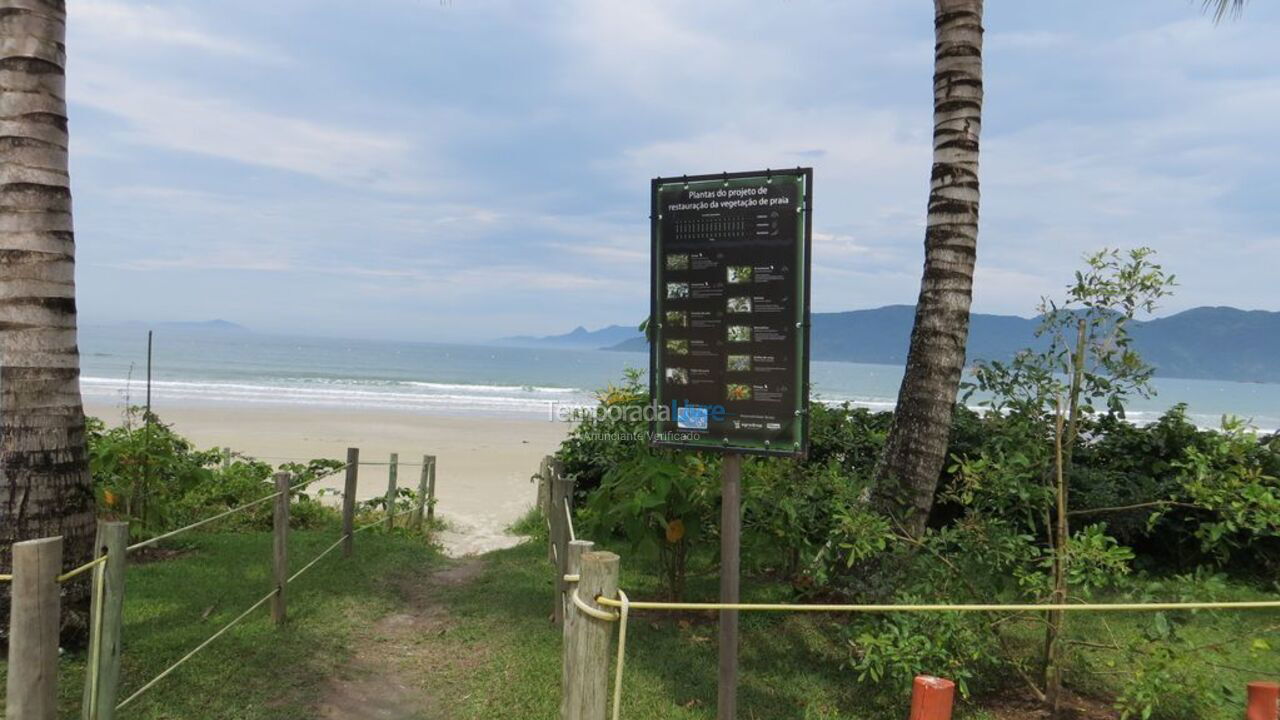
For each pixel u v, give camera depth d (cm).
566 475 930
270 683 459
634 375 938
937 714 378
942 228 573
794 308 366
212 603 605
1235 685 482
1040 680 496
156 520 784
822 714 450
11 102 453
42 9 460
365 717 429
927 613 425
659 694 470
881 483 573
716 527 618
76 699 416
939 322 569
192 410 3206
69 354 473
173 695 430
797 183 365
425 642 557
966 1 571
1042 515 477
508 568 802
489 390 5619
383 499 1014
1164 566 792
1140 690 393
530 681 480
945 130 576
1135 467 824
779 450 369
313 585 670
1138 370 433
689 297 387
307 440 2355
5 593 444
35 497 454
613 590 269
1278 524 430
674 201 390
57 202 467
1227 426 459
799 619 602
